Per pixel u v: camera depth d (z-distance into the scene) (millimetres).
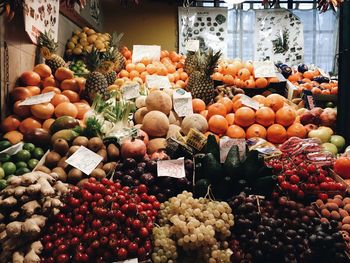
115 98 3205
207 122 3006
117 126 2734
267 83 4055
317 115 3232
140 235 1792
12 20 2895
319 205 2137
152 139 2756
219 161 2424
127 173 2240
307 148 2650
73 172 2234
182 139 2596
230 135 2941
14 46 2945
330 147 2951
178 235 1847
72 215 1852
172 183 2199
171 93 3256
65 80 3201
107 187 1971
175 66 4730
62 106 2811
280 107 3053
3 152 2381
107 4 6832
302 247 1831
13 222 1710
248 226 1898
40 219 1765
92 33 4785
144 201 2029
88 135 2516
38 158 2473
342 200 2180
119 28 6879
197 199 2031
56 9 3775
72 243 1739
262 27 6832
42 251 1730
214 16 6809
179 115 3053
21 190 1777
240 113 2975
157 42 6914
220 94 3562
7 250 1707
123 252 1727
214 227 1872
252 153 2236
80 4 3842
